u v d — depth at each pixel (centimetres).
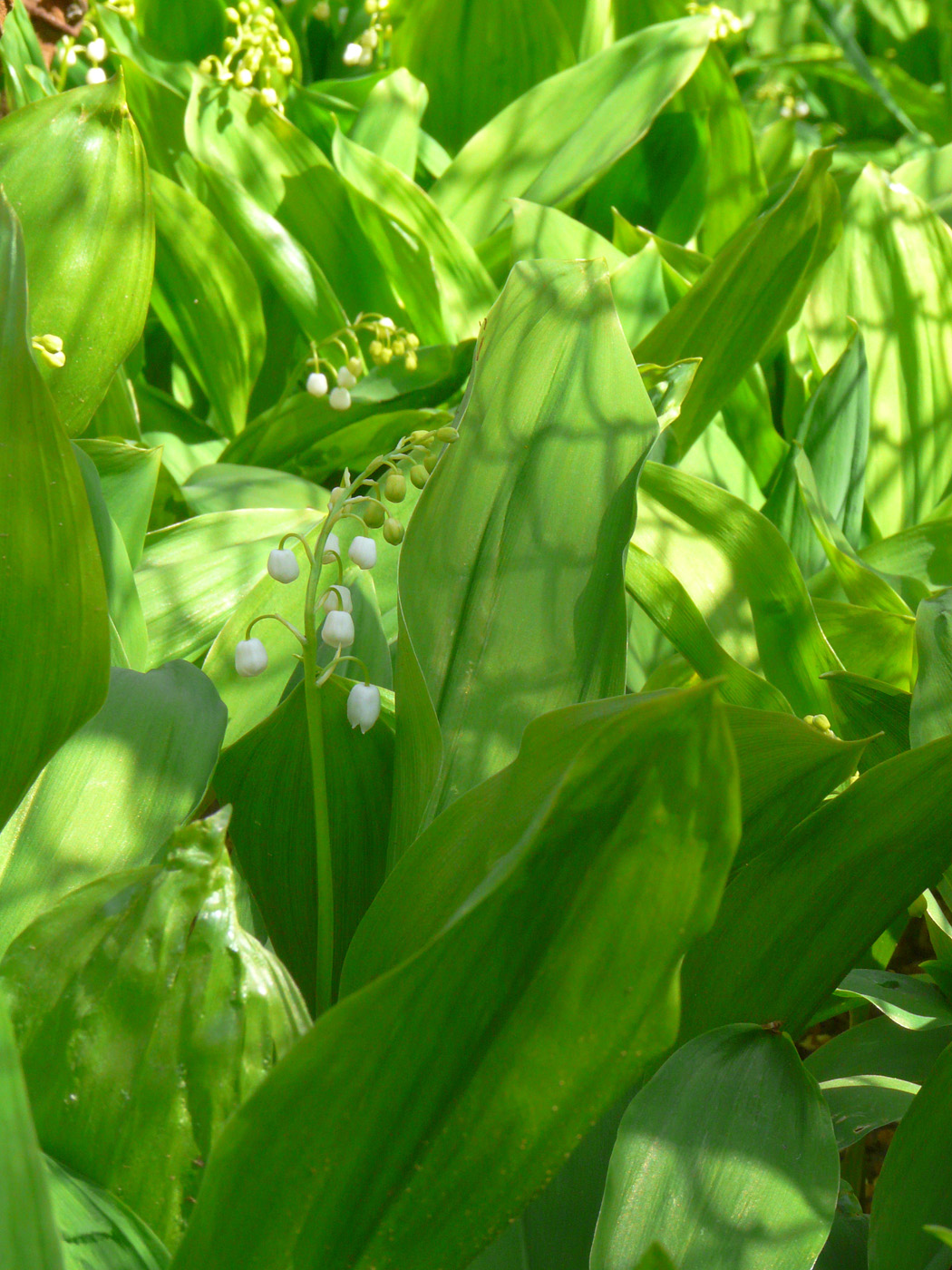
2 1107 71
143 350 139
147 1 161
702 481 97
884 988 89
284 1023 76
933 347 135
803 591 97
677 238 172
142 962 76
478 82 177
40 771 80
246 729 89
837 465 118
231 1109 76
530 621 85
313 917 88
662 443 99
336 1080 72
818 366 132
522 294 88
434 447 99
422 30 172
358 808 87
